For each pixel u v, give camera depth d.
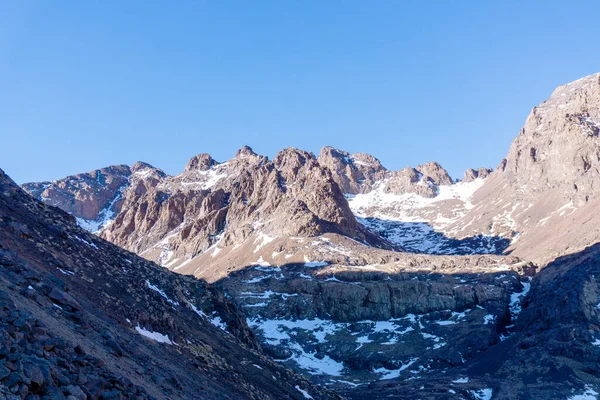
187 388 49.34
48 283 48.66
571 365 140.50
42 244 60.78
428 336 193.38
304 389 86.94
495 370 153.50
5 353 25.41
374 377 174.00
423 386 145.50
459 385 142.62
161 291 80.44
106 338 44.00
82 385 29.38
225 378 64.50
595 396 125.94
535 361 147.38
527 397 128.25
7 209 64.75
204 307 92.81
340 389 156.00
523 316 187.12
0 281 39.25
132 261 82.56
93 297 56.41
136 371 42.19
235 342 86.75
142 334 57.91
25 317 31.53
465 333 185.38
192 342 68.81
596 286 173.25
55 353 31.02
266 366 83.88
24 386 24.41
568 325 159.12
